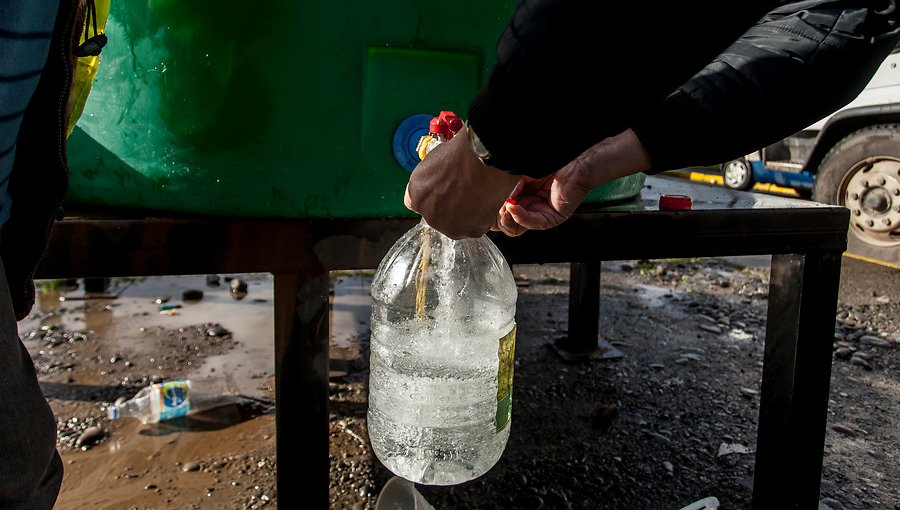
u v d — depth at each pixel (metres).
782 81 0.88
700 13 0.56
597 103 0.60
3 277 0.72
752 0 0.56
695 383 2.52
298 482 1.22
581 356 2.71
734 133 0.90
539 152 0.65
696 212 1.33
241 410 2.22
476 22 1.16
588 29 0.56
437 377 1.23
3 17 0.64
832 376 2.62
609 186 1.40
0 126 0.67
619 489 1.87
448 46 1.15
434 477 1.23
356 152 1.14
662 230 1.32
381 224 1.18
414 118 1.15
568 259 1.29
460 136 0.72
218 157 1.13
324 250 1.16
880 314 3.34
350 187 1.16
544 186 0.98
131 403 2.16
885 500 1.86
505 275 1.30
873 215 3.89
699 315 3.29
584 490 1.86
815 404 1.51
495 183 0.73
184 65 1.09
